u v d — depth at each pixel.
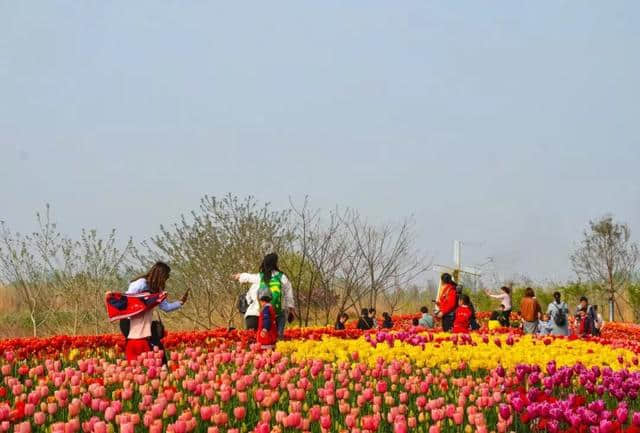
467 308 20.70
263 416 7.53
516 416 8.20
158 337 12.31
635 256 43.50
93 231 23.94
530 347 14.70
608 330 31.55
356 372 10.17
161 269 12.41
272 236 25.56
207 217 24.89
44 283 23.89
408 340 13.95
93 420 7.11
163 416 8.23
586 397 10.26
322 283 27.64
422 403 8.45
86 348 14.62
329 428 7.59
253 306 15.06
